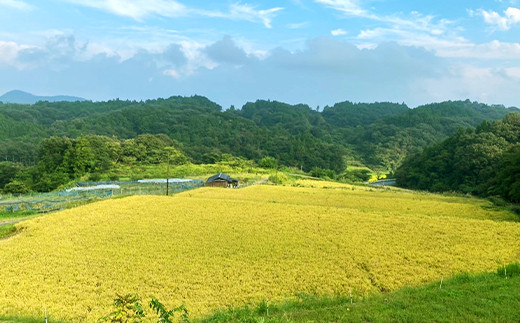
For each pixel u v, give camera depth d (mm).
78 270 33656
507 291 24812
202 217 48938
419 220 47031
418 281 32000
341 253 37500
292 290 30438
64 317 26172
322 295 29625
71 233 42812
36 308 27406
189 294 29750
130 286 30875
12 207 68250
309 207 53750
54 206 68688
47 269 33812
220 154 183000
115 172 119438
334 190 85438
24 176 119938
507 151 103250
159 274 33000
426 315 21125
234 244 39688
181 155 147375
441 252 37781
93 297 29125
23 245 39219
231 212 51312
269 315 24188
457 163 124938
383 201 68188
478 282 28312
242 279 32156
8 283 31234
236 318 23641
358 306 24359
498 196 81375
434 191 128125
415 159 153750
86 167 120938
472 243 40000
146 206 54375
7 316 25562
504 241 40500
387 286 31172
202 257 36438
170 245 39312
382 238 41375
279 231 43562
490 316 20688
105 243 39875
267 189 82500
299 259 36125
